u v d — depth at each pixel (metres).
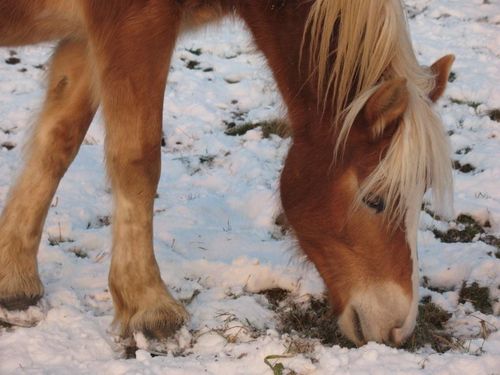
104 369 3.55
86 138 5.09
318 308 3.94
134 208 3.67
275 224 4.47
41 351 3.62
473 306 4.04
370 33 3.48
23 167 3.87
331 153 3.55
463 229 4.51
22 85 5.52
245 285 4.02
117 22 3.56
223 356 3.65
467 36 6.55
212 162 4.98
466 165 5.00
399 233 3.52
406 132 3.44
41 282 3.86
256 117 5.34
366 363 3.56
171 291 3.94
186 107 5.39
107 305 3.89
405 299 3.54
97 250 4.22
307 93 3.59
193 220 4.46
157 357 3.62
